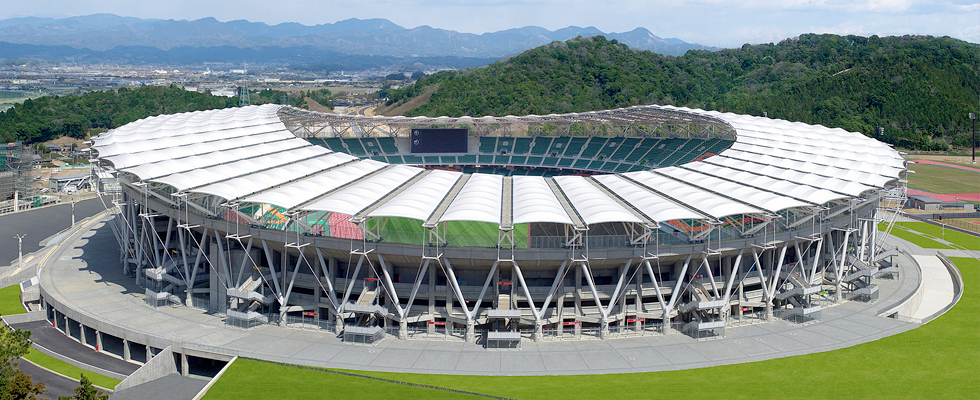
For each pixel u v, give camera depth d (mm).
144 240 101562
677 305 87062
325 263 86062
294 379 68438
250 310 85000
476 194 90250
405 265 83938
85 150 111688
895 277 109625
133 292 97250
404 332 80688
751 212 84125
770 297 87125
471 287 82875
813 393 65938
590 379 69438
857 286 100125
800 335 82188
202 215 89062
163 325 83375
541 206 82750
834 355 75875
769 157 120438
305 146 127188
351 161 121312
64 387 73250
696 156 160875
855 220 98562
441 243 80062
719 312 84188
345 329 78438
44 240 140375
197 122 136875
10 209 171750
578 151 191625
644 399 64312
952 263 121375
